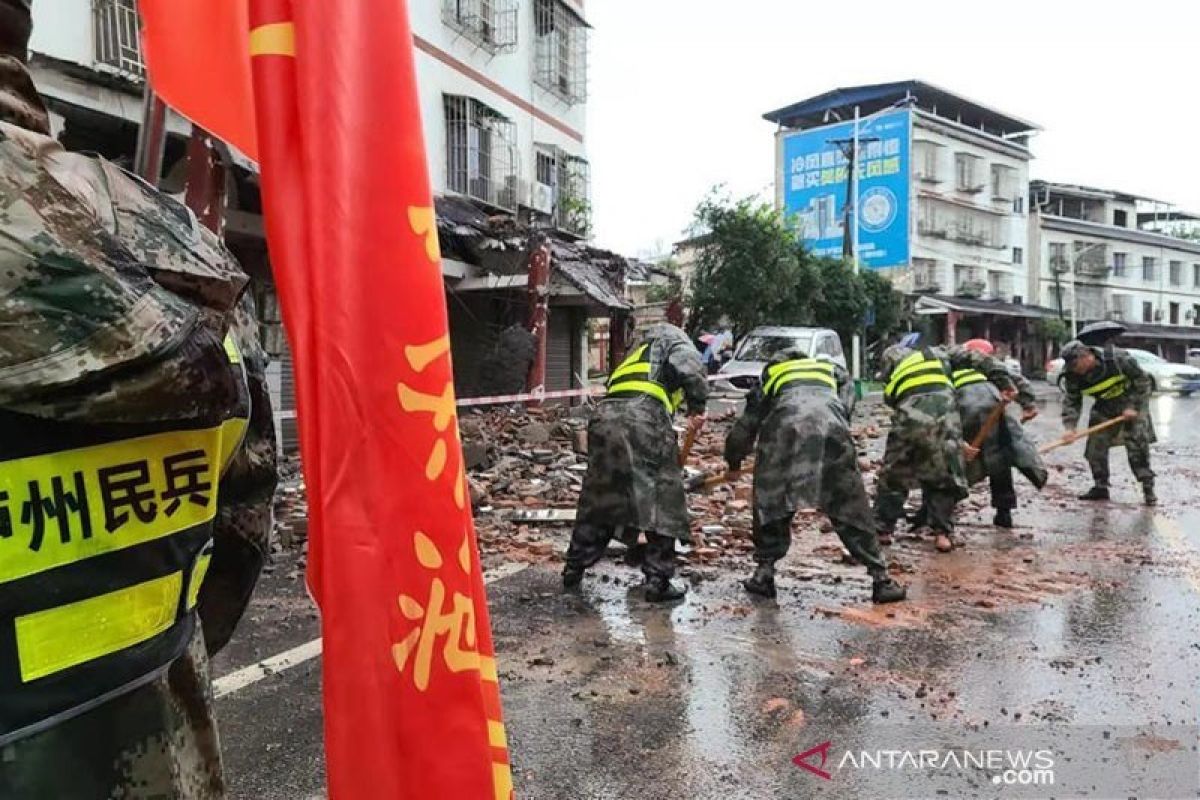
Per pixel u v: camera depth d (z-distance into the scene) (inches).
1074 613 199.6
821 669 164.6
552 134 740.7
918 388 264.5
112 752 39.6
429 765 46.2
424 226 47.5
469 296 594.6
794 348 220.7
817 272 989.2
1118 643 179.3
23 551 36.0
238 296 45.2
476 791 47.2
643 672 162.7
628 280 712.4
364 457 45.1
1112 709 147.0
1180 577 231.8
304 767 124.3
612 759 129.0
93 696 38.8
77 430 37.7
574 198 757.9
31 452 36.3
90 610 38.7
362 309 45.2
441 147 585.3
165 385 37.2
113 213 40.6
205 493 44.1
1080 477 424.2
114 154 316.2
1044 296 1943.9
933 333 1605.6
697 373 206.7
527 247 555.8
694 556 249.3
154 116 80.8
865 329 1136.8
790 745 133.9
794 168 1413.6
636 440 205.0
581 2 789.2
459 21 595.5
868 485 382.0
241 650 169.9
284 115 45.0
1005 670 164.4
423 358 46.8
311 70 44.4
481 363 569.3
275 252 44.8
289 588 210.2
